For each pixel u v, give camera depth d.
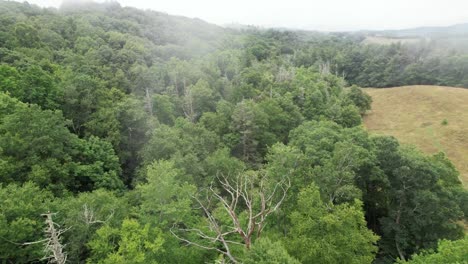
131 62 82.50
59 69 55.22
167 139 38.44
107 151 38.75
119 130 45.31
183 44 130.12
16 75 42.44
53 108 42.31
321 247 21.58
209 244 24.67
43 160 30.20
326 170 29.11
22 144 28.89
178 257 22.86
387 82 131.38
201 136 44.69
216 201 33.44
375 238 23.34
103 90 52.19
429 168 32.66
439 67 122.62
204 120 54.56
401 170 33.06
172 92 69.88
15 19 79.88
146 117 46.66
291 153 29.59
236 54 118.06
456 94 95.25
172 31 147.88
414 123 83.69
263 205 21.08
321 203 23.86
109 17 135.25
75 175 33.19
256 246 15.93
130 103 47.19
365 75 140.00
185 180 32.06
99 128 42.44
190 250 23.72
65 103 44.41
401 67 133.75
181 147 39.00
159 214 23.92
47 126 31.50
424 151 68.81
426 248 32.03
